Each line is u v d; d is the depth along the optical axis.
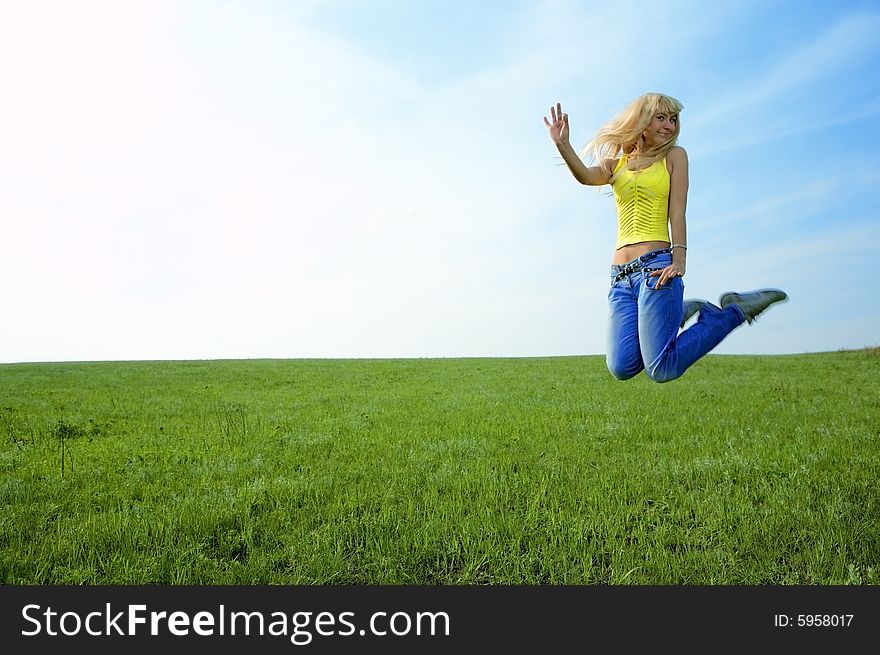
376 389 19.38
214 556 5.36
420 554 5.23
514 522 5.84
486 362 30.84
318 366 29.34
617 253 4.72
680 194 4.53
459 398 16.22
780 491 6.66
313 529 5.96
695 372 22.09
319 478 7.66
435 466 8.42
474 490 7.14
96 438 10.95
